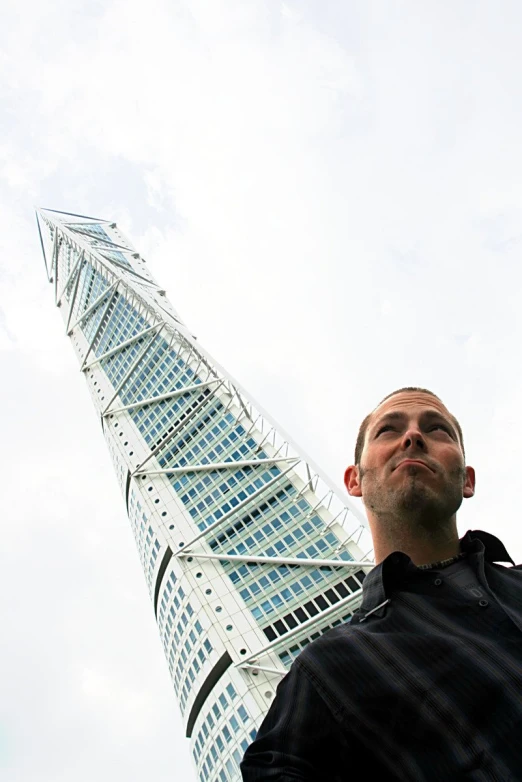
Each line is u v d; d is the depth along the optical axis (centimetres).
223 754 7225
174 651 9231
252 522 9731
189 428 12219
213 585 9006
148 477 11794
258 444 10900
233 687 7562
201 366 13050
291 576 8638
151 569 10625
